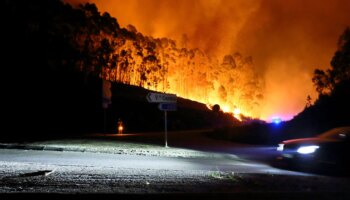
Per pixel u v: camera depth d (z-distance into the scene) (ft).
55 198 24.97
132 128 151.43
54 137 86.12
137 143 76.33
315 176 40.34
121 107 188.03
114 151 61.11
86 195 25.36
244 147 77.05
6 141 72.69
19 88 173.88
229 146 79.25
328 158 42.78
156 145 73.82
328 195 27.63
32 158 50.14
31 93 171.83
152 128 158.71
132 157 55.77
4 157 50.78
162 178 34.19
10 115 135.13
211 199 26.00
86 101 175.52
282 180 34.50
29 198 24.75
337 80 156.56
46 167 39.50
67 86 195.83
